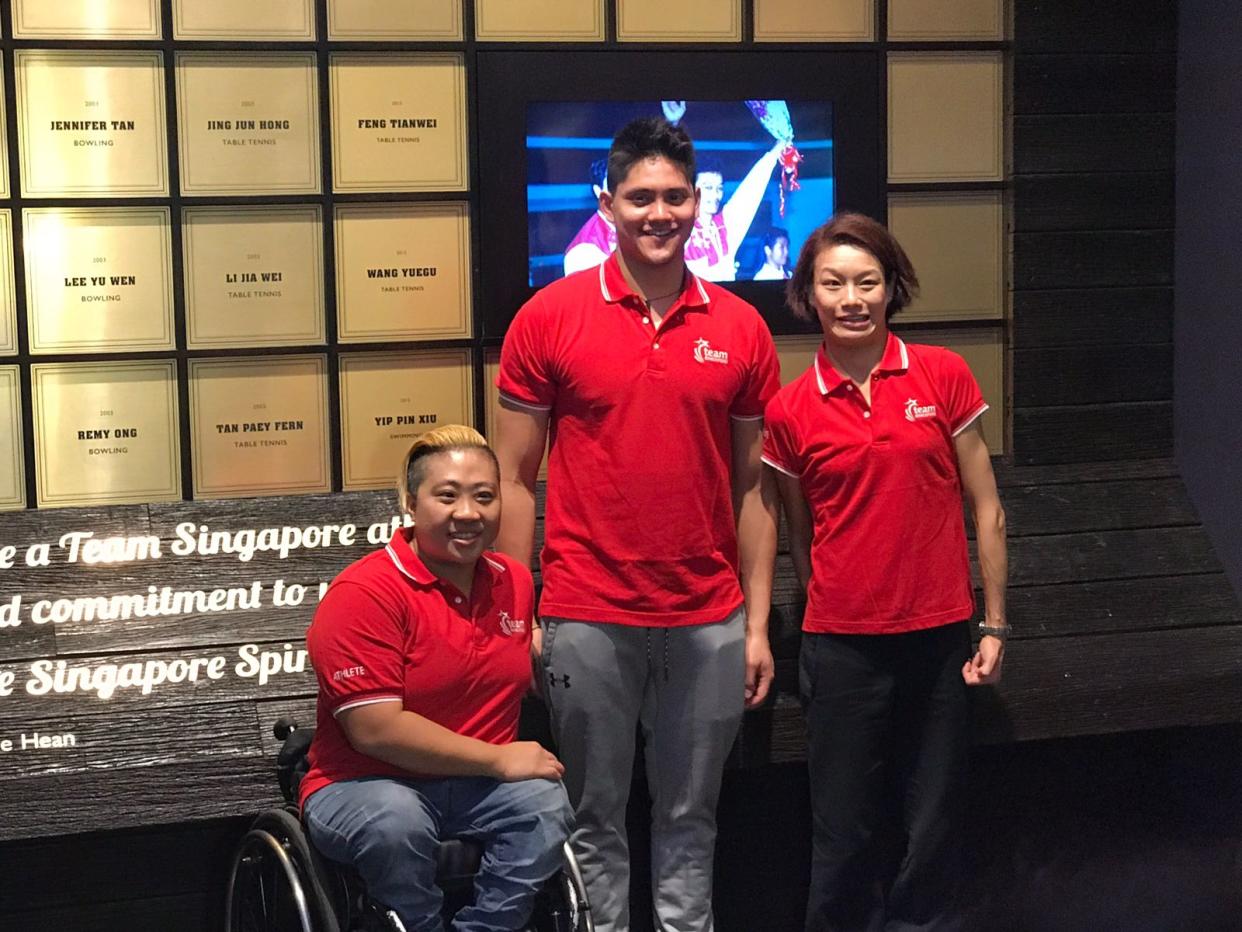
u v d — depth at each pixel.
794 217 3.50
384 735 2.42
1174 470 3.71
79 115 3.17
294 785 2.71
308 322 3.32
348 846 2.39
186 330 3.27
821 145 3.50
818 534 2.88
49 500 3.23
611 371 2.71
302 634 3.18
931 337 3.61
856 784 2.86
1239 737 3.54
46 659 3.05
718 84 3.43
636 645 2.77
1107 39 3.60
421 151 3.33
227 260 3.27
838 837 2.88
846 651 2.84
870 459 2.80
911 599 2.81
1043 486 3.61
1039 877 3.47
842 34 3.49
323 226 3.31
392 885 2.38
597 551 2.75
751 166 3.46
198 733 3.03
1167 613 3.49
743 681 2.83
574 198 3.41
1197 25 3.55
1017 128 3.57
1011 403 3.63
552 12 3.35
